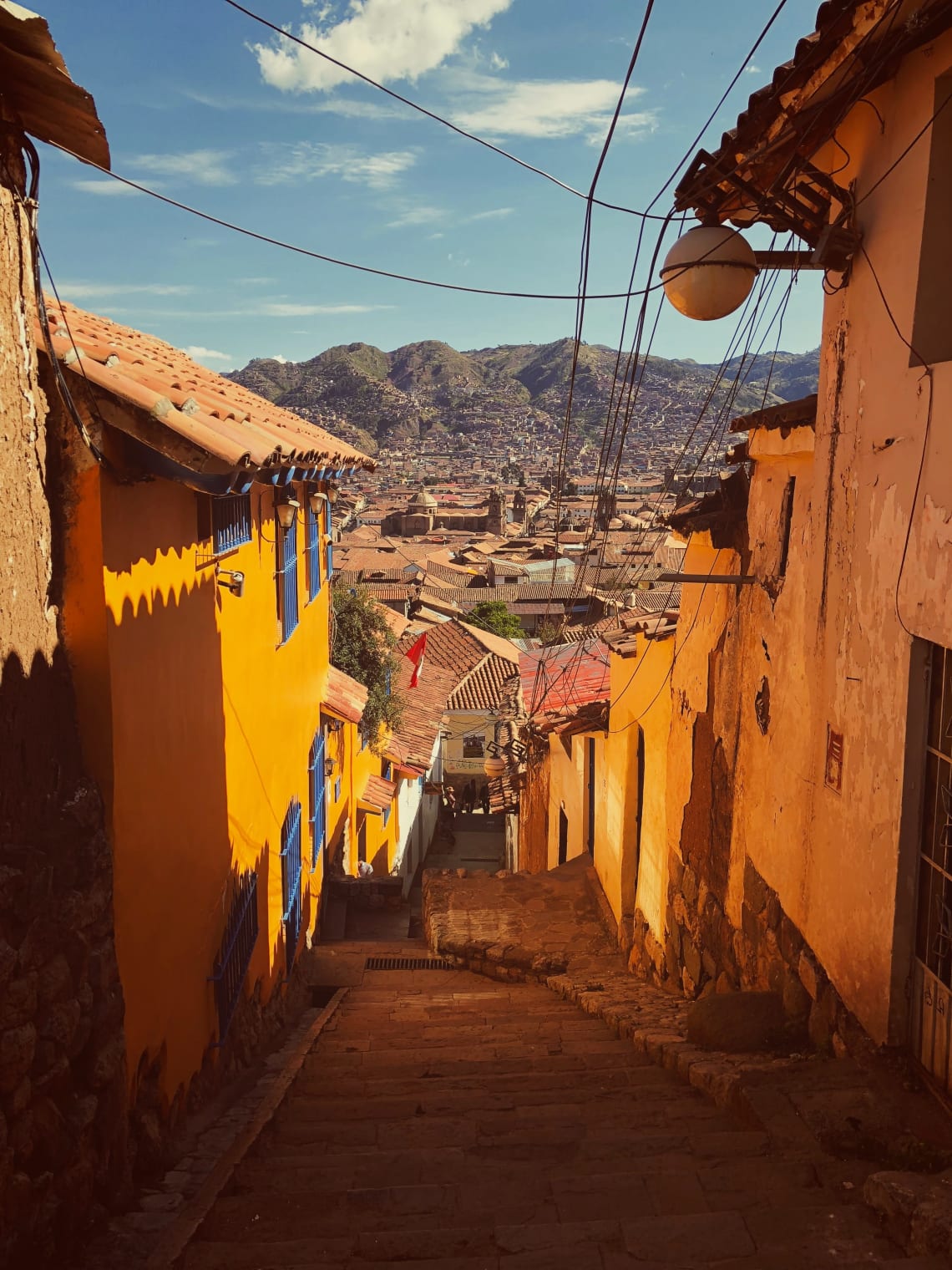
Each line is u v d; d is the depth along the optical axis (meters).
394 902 15.86
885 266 5.14
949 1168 3.94
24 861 3.92
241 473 5.12
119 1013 4.74
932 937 4.84
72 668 4.66
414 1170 4.63
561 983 11.01
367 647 18.84
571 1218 3.98
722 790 8.49
